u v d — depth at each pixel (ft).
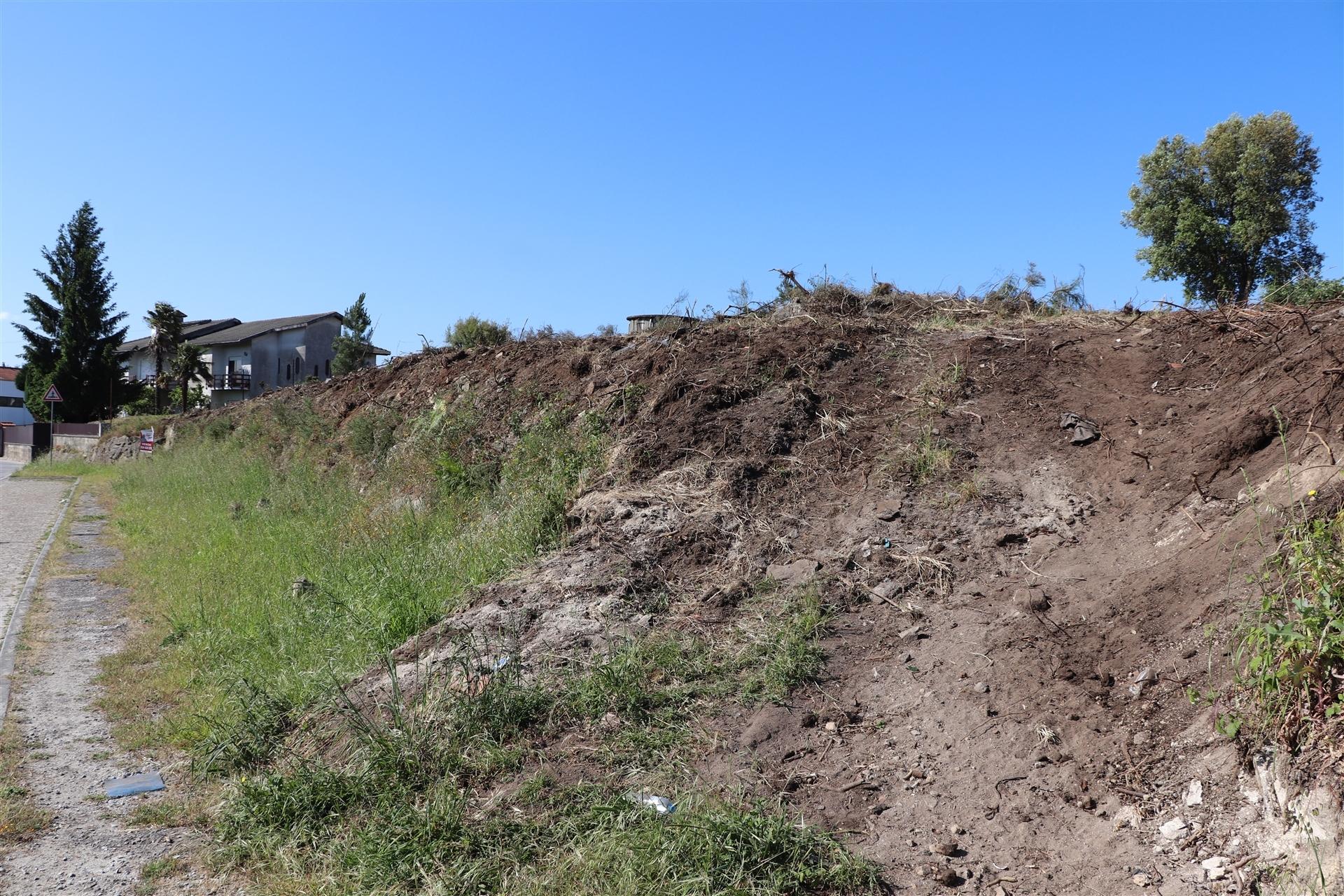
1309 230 67.92
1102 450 19.21
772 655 15.90
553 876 11.48
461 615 20.06
